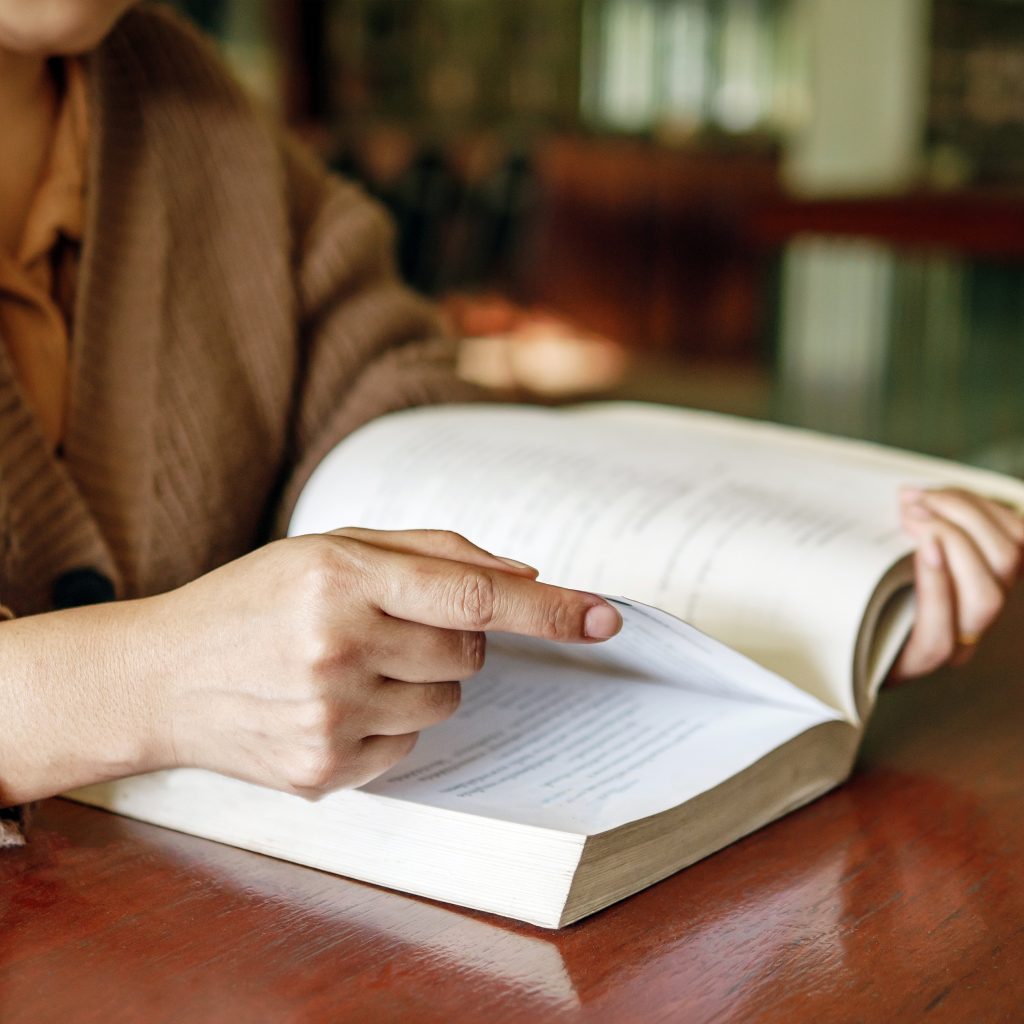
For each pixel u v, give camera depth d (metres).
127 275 0.87
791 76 7.75
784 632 0.57
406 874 0.45
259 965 0.40
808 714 0.53
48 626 0.49
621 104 8.16
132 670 0.48
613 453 0.71
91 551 0.77
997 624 0.80
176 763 0.49
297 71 7.91
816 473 0.70
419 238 6.49
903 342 3.22
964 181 6.94
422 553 0.46
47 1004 0.38
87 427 0.84
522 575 0.46
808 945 0.42
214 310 0.92
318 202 1.06
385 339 1.02
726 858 0.48
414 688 0.46
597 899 0.43
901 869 0.47
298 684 0.44
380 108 8.45
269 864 0.47
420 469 0.70
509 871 0.43
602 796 0.46
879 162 6.71
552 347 6.65
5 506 0.73
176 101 0.92
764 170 7.51
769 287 3.71
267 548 0.48
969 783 0.56
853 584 0.57
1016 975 0.40
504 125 8.29
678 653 0.53
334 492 0.71
